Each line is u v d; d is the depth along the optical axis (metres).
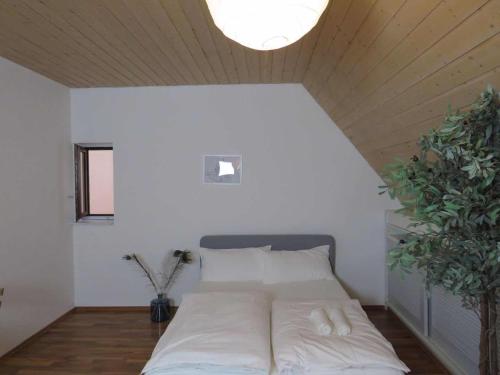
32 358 2.31
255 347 1.46
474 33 1.04
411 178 1.03
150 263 3.13
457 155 0.92
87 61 2.35
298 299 2.07
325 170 3.04
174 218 3.10
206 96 3.03
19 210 2.45
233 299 1.96
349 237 3.06
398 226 2.72
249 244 3.00
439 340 2.21
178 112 3.05
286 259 2.73
